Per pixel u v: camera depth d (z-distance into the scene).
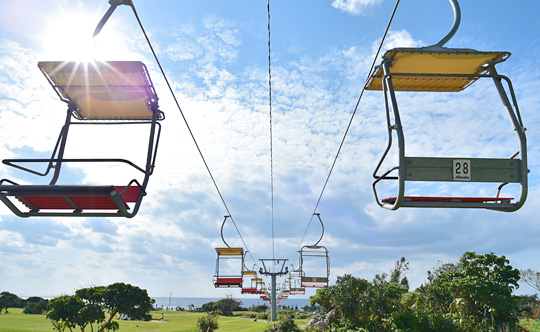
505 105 4.67
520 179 4.35
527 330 24.27
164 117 6.25
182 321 65.12
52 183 5.40
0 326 45.00
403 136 4.26
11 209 4.69
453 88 5.79
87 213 4.88
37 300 84.12
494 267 26.52
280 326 32.72
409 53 4.60
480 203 4.46
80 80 5.52
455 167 4.30
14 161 4.78
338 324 28.44
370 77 5.48
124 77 5.49
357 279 27.69
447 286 26.53
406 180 4.24
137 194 5.41
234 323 57.97
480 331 22.31
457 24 4.81
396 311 24.38
